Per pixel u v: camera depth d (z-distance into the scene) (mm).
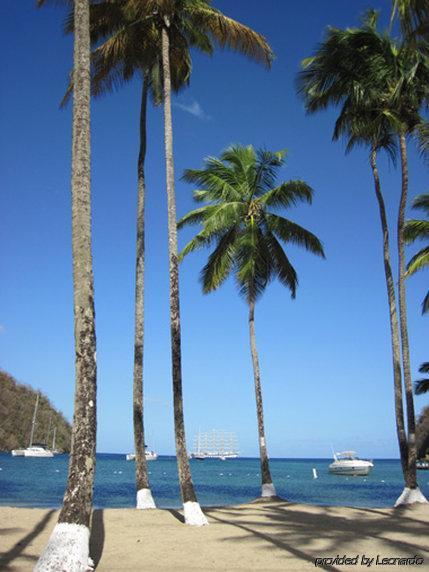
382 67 19562
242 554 9688
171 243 14539
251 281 23500
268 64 17000
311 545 10469
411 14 8328
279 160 23000
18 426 126062
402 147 19438
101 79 17984
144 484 16297
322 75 20344
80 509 7996
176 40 17531
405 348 19297
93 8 16594
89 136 9805
